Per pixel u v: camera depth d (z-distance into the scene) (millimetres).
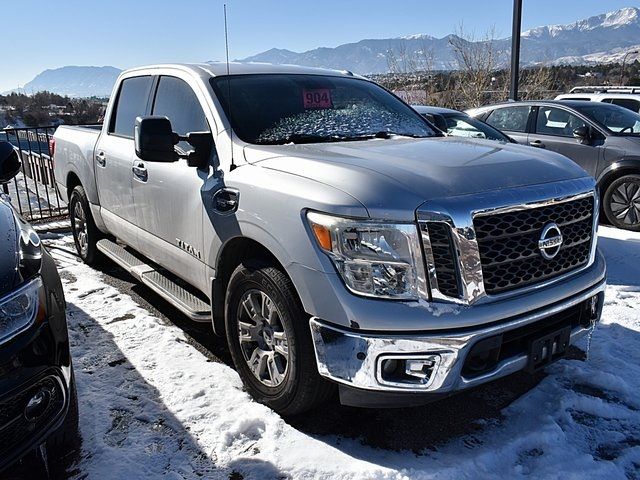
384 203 2453
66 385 2404
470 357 2475
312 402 2781
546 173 2852
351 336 2451
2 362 2109
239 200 3002
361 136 3633
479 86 18594
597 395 3250
